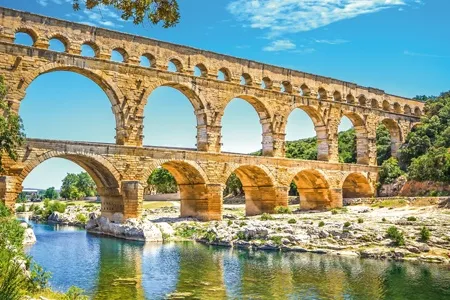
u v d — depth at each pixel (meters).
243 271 39.88
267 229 54.44
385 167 95.25
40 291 26.61
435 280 36.34
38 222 103.12
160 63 68.25
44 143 56.34
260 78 79.25
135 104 65.31
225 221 66.56
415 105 109.31
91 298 31.27
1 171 48.00
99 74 62.41
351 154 128.12
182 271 39.97
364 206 83.88
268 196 79.56
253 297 31.72
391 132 104.25
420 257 44.38
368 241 49.53
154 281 36.34
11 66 55.88
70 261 44.88
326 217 65.75
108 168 61.31
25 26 57.47
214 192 70.69
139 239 59.53
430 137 101.19
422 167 86.44
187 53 71.19
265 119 80.38
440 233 49.03
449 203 69.50
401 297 31.75
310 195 89.50
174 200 136.25
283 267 41.44
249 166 76.06
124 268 41.34
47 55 58.44
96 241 59.66
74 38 61.12
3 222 33.91
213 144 72.12
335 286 34.72
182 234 62.16
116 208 65.50
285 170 79.75
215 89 73.25
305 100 84.88
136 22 22.45
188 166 69.88
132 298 31.36
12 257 25.95
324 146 87.81
